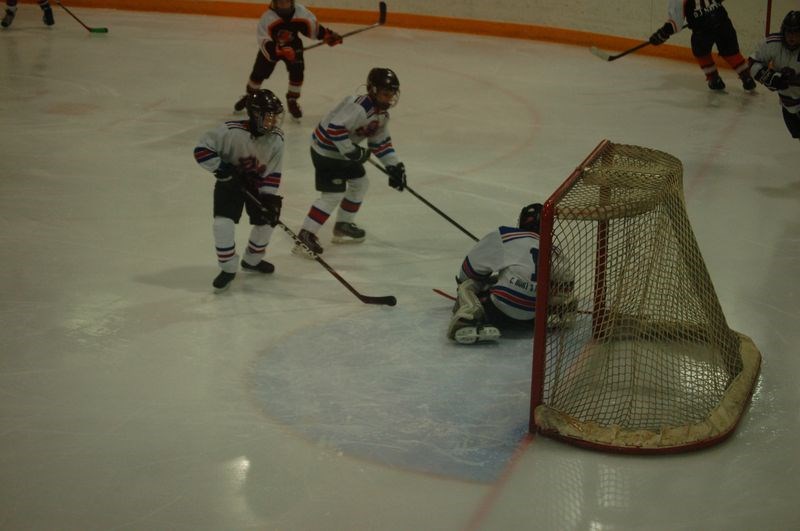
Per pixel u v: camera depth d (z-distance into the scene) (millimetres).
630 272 5230
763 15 13812
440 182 9375
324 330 6082
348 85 13336
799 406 5172
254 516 4188
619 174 5391
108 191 8773
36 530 4074
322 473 4516
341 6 17531
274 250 7512
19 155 9750
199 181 9172
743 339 5840
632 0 15172
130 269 7016
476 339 5770
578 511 4242
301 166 9820
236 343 5879
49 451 4676
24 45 14992
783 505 4297
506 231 5914
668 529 4129
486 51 15609
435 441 4809
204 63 14359
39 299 6453
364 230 8023
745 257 7473
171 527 4105
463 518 4199
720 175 9625
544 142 10789
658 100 12711
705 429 4762
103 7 18203
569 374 5270
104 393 5246
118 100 12117
